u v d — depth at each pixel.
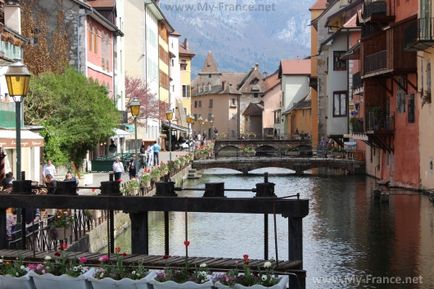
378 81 45.84
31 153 32.44
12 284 10.89
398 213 30.70
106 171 44.66
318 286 17.16
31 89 35.41
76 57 44.56
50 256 11.22
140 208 11.34
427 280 17.64
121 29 60.81
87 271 10.84
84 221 20.09
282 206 10.73
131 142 61.25
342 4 75.25
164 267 10.80
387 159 47.88
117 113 40.22
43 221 17.36
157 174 37.84
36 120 35.03
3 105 27.25
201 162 63.34
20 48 32.81
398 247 22.34
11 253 11.70
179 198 11.16
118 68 58.59
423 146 38.50
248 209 10.88
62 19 44.12
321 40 77.12
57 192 12.30
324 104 74.62
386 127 44.72
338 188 46.16
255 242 23.59
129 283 10.45
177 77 110.81
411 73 40.16
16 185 12.16
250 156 72.88
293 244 10.74
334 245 22.89
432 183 36.94
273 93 139.62
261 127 144.00
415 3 39.25
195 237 24.88
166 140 82.38
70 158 37.44
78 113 36.50
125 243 23.11
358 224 27.66
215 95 149.88
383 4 43.31
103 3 56.00
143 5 72.38
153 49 79.88
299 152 72.38
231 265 10.66
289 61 119.38
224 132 148.75
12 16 33.50
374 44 44.16
